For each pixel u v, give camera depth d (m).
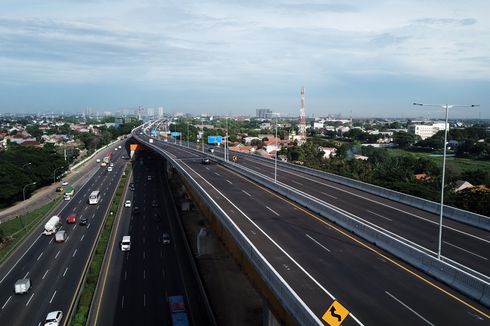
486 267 29.20
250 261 29.27
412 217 44.25
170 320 40.56
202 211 52.72
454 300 23.98
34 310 42.69
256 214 44.94
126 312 42.19
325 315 20.03
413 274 27.98
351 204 50.78
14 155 120.69
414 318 21.77
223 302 44.78
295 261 30.33
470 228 39.97
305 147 154.88
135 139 193.00
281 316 24.16
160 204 91.00
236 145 194.50
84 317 40.12
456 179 106.00
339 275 27.70
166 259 57.78
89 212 84.94
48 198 101.50
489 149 167.12
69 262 56.78
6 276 52.03
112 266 55.03
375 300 23.92
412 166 124.75
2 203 94.06
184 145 159.25
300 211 46.53
